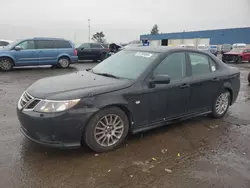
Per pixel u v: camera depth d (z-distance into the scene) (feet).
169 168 10.28
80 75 13.73
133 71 12.91
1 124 14.53
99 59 65.21
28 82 29.89
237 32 173.17
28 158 10.65
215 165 10.65
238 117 17.44
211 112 16.31
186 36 211.20
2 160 10.39
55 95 10.35
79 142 10.66
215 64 16.17
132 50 15.14
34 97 10.57
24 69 43.52
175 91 13.42
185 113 14.47
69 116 10.09
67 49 45.39
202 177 9.70
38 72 39.65
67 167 10.07
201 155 11.51
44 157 10.78
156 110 12.87
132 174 9.73
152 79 12.53
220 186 9.15
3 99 20.77
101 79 12.53
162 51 13.71
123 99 11.41
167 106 13.30
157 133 13.89
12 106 18.62
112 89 11.25
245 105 21.11
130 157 11.06
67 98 10.19
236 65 67.97
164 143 12.63
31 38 42.01
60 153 11.17
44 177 9.34
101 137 11.19
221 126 15.43
